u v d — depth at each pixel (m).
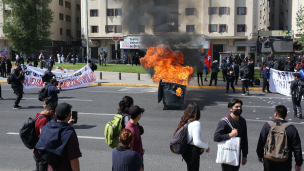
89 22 46.72
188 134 4.05
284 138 3.94
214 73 18.78
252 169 5.54
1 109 11.21
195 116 4.10
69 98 14.02
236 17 42.81
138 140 4.24
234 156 4.07
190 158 4.06
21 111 10.86
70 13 56.19
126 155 3.36
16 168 5.51
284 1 49.00
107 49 47.62
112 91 16.61
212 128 8.55
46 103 4.91
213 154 6.38
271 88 16.48
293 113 11.01
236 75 19.67
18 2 38.66
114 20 45.44
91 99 13.76
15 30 39.09
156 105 12.39
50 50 49.31
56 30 51.28
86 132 8.04
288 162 4.02
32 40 40.34
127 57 43.19
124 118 4.48
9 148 6.69
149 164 5.75
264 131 4.13
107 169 5.48
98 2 45.91
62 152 3.37
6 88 17.45
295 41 42.56
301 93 9.98
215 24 42.56
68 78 17.62
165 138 7.53
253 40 43.12
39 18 40.44
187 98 14.41
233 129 4.15
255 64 44.25
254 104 12.85
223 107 12.05
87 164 5.72
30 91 16.70
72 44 52.44
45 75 13.69
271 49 43.00
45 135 3.47
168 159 6.04
